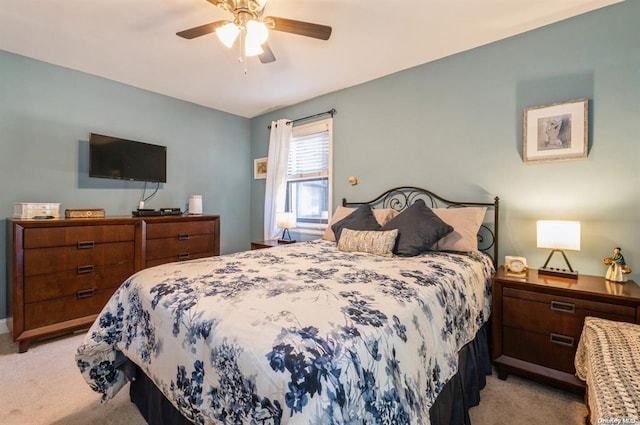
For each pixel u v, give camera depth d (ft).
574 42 6.86
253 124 14.74
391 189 9.89
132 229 9.09
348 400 2.58
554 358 5.67
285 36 7.55
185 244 10.46
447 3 6.37
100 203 10.13
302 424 2.35
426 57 8.73
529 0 6.30
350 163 10.94
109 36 7.63
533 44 7.37
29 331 7.20
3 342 7.62
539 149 7.25
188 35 6.04
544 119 7.19
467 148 8.39
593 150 6.64
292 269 5.39
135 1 6.30
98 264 8.35
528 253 7.46
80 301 8.02
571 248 6.18
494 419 4.97
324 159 11.97
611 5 6.44
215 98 12.11
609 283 5.84
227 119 13.91
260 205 14.49
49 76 9.02
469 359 5.37
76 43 7.95
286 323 3.11
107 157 9.68
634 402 2.92
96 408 5.27
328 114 11.53
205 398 3.22
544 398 5.51
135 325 4.56
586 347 4.42
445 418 4.21
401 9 6.54
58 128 9.20
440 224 7.21
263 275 4.92
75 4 6.39
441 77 8.81
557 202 7.07
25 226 7.14
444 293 4.69
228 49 8.23
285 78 10.17
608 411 2.87
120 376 5.13
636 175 6.22
